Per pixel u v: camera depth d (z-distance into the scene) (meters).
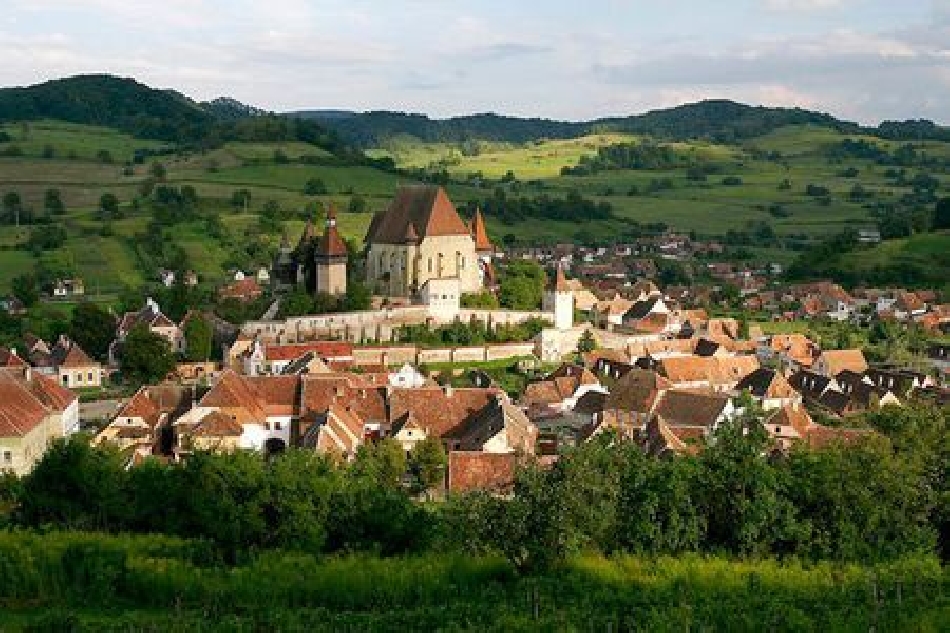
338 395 143.00
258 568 73.81
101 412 166.25
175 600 70.19
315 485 81.00
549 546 75.31
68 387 185.50
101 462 87.69
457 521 81.38
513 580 74.25
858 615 65.44
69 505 85.50
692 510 78.06
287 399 144.50
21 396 126.62
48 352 195.75
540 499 76.56
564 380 172.12
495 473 114.44
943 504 83.50
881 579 72.44
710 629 62.47
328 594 71.25
